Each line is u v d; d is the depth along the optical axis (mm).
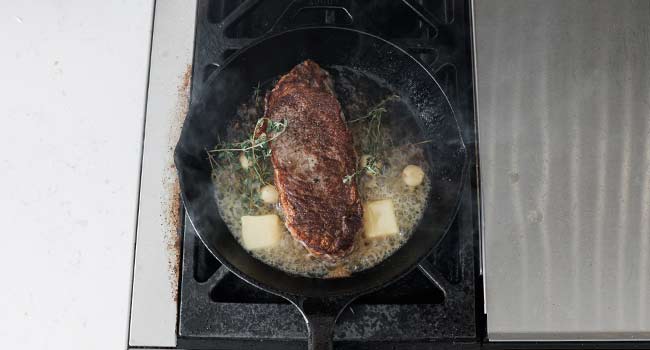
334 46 805
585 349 758
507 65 816
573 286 767
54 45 864
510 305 761
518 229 779
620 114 804
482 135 798
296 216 739
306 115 762
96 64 860
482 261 772
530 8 832
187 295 748
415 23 845
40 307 793
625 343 760
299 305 687
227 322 743
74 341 785
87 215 820
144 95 845
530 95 808
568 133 799
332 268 765
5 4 873
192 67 813
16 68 857
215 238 763
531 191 787
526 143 797
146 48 866
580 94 809
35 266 804
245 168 787
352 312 747
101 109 848
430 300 764
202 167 782
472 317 748
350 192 749
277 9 841
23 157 834
